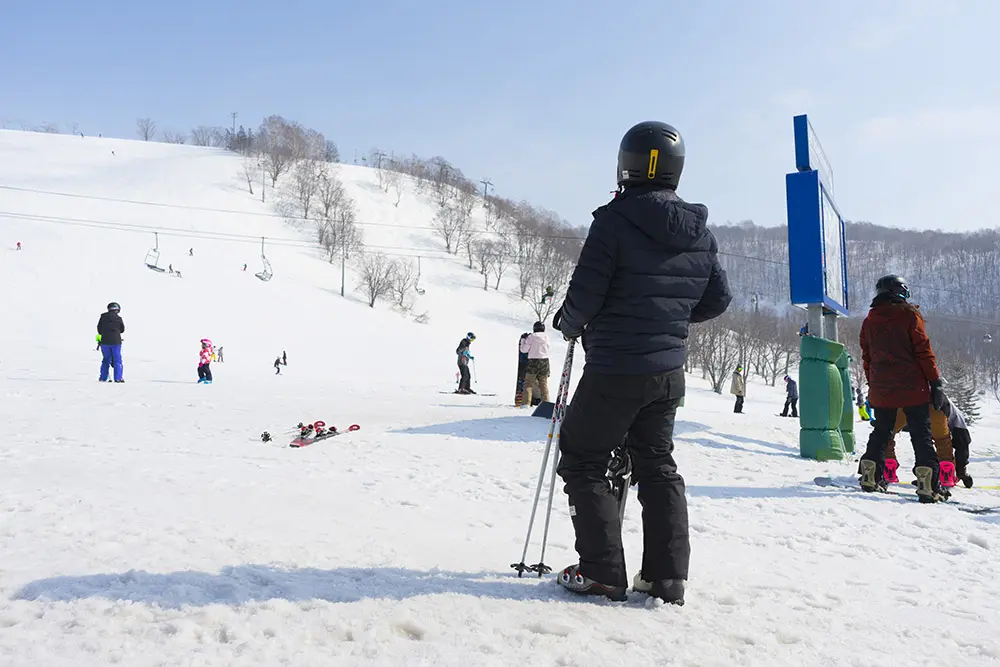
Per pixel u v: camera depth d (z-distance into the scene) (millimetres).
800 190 9812
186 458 6043
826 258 10086
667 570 2832
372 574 2949
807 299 9508
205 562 2963
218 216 108938
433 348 69188
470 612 2531
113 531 3377
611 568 2816
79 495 4250
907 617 2844
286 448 6965
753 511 5211
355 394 14234
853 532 4621
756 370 85062
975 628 2732
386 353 63062
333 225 111188
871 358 6422
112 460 5695
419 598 2646
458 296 107688
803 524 4816
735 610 2783
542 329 12852
